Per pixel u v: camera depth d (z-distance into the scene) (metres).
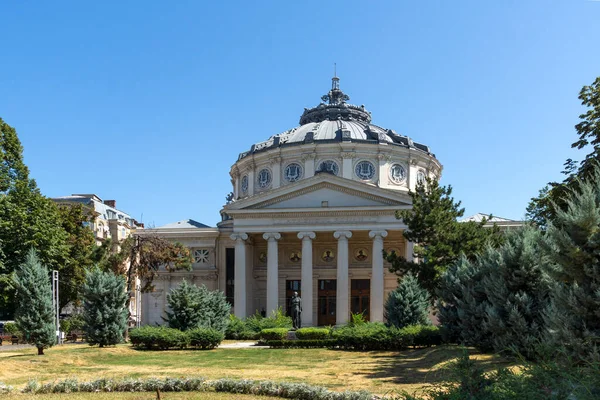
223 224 76.00
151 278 56.53
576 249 16.30
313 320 67.69
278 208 62.69
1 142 44.75
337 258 64.94
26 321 33.31
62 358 30.70
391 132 76.94
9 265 42.69
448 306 32.97
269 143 78.06
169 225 83.25
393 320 42.16
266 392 18.91
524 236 25.58
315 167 71.00
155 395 18.70
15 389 19.92
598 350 14.77
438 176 80.88
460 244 39.81
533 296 24.00
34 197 45.50
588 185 17.38
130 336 39.44
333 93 88.06
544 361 10.97
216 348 40.94
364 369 26.70
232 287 71.81
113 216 95.38
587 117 25.61
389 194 61.75
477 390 10.39
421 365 27.14
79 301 55.69
